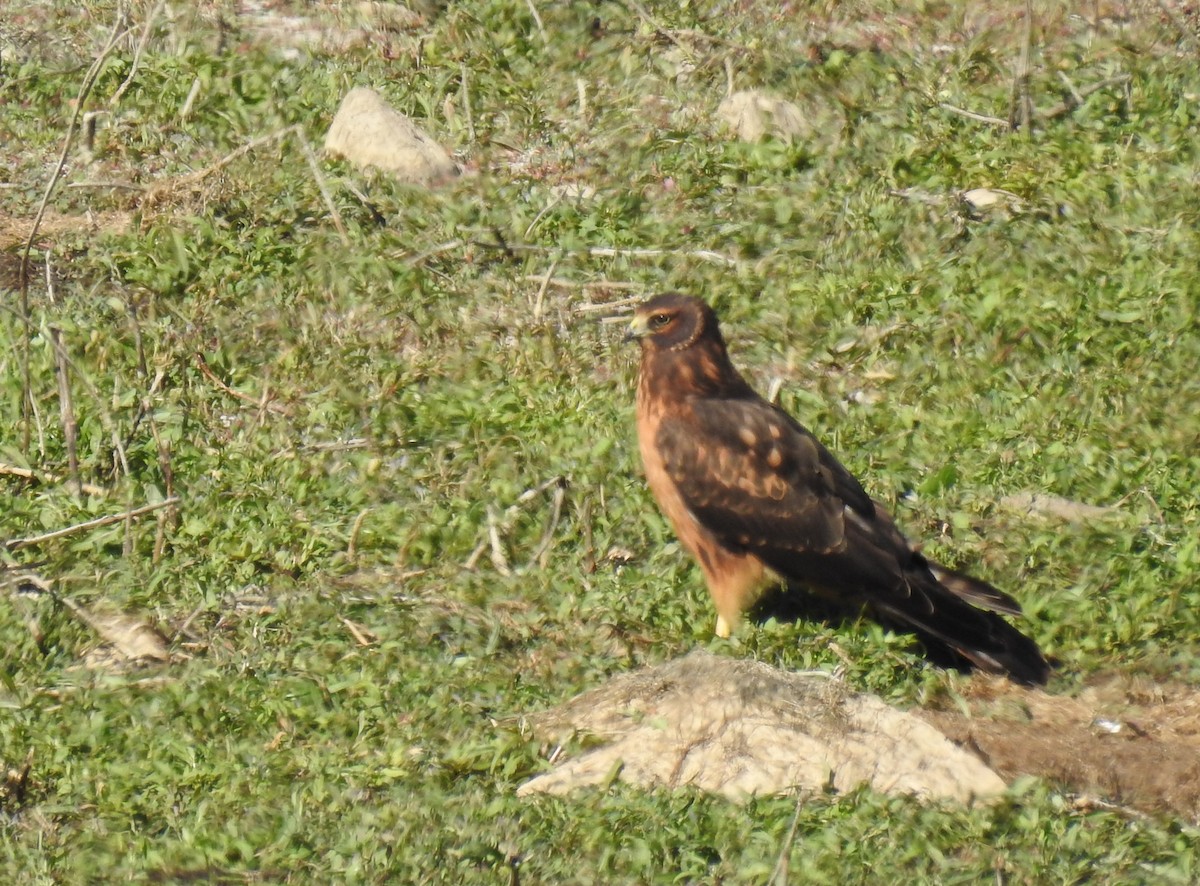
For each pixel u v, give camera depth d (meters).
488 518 13.48
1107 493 14.24
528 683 11.93
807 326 16.25
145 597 12.55
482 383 15.33
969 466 14.40
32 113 19.03
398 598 12.73
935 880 10.09
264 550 13.07
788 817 10.49
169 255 16.59
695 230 17.78
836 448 14.55
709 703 11.20
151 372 15.15
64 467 13.90
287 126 18.84
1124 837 10.60
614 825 10.40
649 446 12.88
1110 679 12.45
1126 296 16.72
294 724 11.40
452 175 18.34
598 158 18.89
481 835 10.34
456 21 20.77
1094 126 19.91
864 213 17.84
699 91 20.23
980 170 18.62
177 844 10.26
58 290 16.23
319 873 10.06
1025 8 21.83
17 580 12.68
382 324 16.12
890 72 20.61
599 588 12.91
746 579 12.68
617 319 16.30
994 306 16.34
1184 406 15.30
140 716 11.41
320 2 21.41
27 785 10.88
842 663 12.10
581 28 21.06
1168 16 22.02
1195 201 18.33
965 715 11.88
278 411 14.89
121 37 19.23
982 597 12.53
